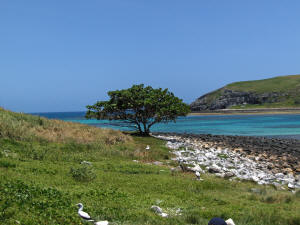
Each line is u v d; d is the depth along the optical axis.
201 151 32.97
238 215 11.48
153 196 13.58
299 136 54.62
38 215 8.51
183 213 11.34
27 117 31.28
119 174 17.61
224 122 101.62
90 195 12.09
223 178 20.56
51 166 16.81
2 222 7.61
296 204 13.88
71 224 8.45
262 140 46.22
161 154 28.28
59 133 28.45
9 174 12.99
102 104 44.31
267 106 197.75
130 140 34.72
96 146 26.36
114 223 9.29
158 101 44.12
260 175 22.50
